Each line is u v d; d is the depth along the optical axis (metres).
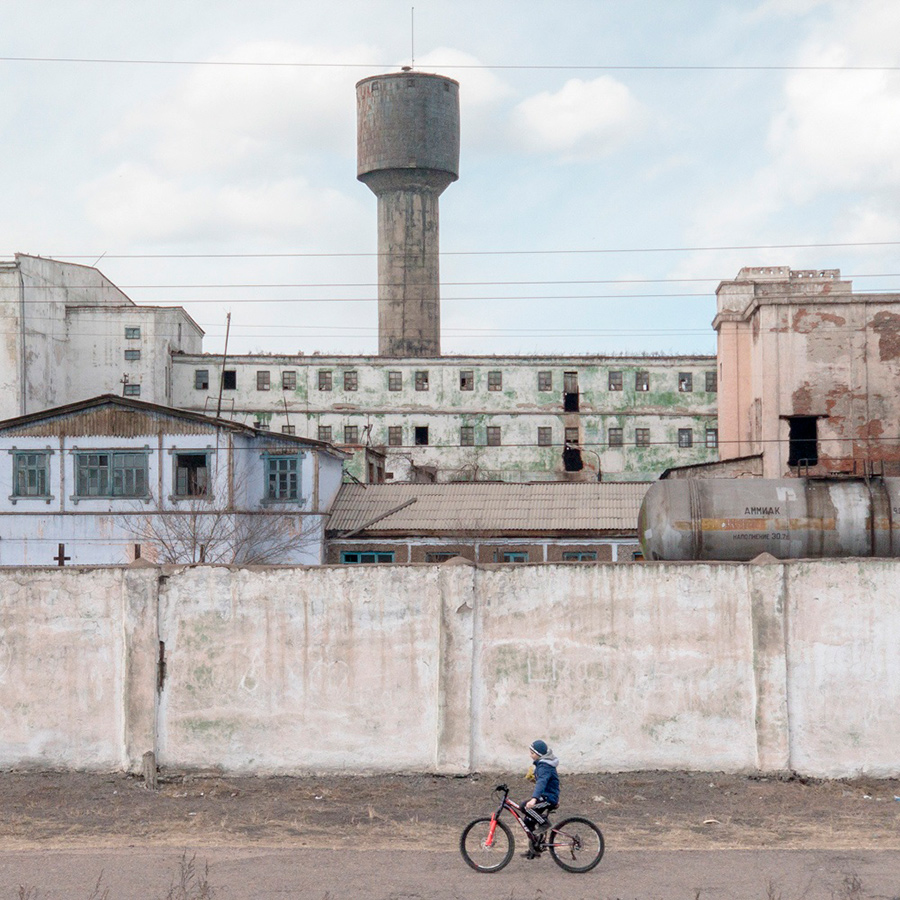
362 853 13.03
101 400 40.28
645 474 72.88
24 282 65.44
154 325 71.00
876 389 46.06
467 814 14.55
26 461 40.62
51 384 68.50
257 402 72.88
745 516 21.98
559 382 73.50
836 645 15.76
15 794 15.24
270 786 15.61
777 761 15.63
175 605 16.09
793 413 46.09
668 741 15.80
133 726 15.89
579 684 15.86
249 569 16.11
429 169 88.19
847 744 15.66
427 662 15.91
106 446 40.31
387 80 88.56
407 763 15.84
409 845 13.35
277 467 40.81
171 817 14.45
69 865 12.47
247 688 15.99
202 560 38.09
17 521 40.41
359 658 15.95
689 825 14.12
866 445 45.78
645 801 15.03
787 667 15.75
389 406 73.12
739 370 53.47
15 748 16.02
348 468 50.25
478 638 15.94
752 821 14.26
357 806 14.89
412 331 88.44
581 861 12.42
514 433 73.12
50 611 16.12
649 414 73.12
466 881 11.99
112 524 40.00
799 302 46.53
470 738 15.82
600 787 15.48
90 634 16.09
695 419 73.12
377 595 15.99
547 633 15.91
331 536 40.66
